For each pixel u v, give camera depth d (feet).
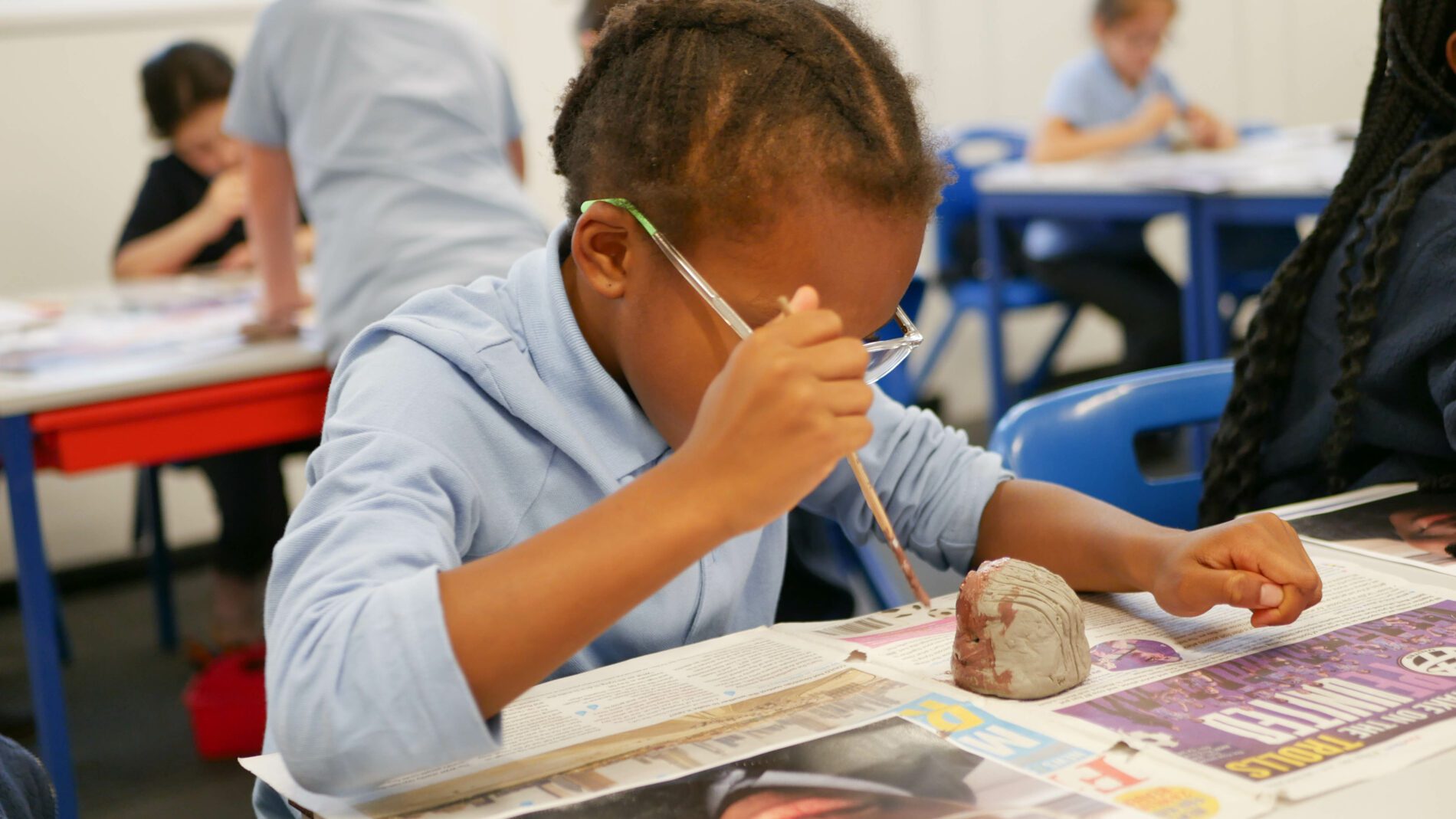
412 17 6.84
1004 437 4.26
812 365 2.19
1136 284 12.20
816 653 2.78
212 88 9.94
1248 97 16.63
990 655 2.44
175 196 10.18
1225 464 4.23
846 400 2.19
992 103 15.30
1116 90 13.25
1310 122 16.52
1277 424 4.20
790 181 2.41
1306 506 3.59
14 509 6.00
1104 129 13.05
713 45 2.56
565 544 2.22
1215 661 2.57
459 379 2.93
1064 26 15.53
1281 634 2.69
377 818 2.12
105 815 7.18
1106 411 4.41
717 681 2.64
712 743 2.31
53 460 6.21
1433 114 3.89
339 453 2.65
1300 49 16.38
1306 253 4.06
